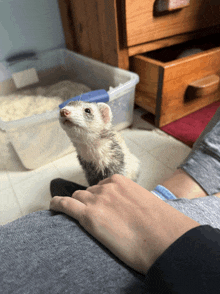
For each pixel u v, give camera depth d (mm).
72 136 928
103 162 1022
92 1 1484
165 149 1443
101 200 312
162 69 1315
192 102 1632
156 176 1264
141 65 1497
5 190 1245
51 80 2117
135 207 289
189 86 1491
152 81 1452
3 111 1617
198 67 1460
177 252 209
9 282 201
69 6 1799
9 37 1799
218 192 682
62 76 2166
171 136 1539
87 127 898
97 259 233
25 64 1929
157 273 203
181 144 1466
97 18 1522
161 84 1379
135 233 252
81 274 211
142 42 1485
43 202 1165
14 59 1898
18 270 214
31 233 270
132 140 1535
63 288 195
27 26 1836
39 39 1946
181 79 1436
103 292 194
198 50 1810
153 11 1397
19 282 201
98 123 941
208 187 685
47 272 212
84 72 1912
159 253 225
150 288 199
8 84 1909
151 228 251
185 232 231
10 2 1676
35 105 1670
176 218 261
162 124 1592
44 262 223
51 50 2041
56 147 1369
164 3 1341
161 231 245
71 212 303
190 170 712
